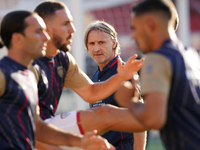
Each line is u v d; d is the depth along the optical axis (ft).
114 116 33.63
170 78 25.59
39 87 34.58
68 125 34.68
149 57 26.16
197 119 26.23
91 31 44.32
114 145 41.04
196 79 27.12
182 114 26.05
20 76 28.71
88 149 30.07
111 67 43.73
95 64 106.32
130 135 42.06
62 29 35.96
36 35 29.35
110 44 44.19
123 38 136.67
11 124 27.78
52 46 35.88
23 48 29.35
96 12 138.51
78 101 85.46
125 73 35.70
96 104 43.16
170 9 27.40
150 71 25.45
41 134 31.89
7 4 93.91
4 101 27.81
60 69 37.09
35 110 29.78
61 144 31.65
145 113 24.91
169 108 26.27
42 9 36.06
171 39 27.37
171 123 26.43
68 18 36.32
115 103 41.70
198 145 25.73
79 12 87.76
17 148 27.78
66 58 37.99
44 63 35.32
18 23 29.01
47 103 35.83
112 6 128.36
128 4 132.87
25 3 94.89
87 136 29.78
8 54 29.68
